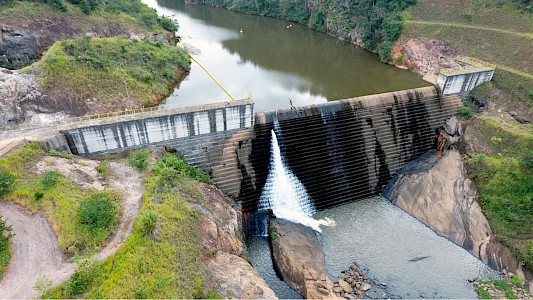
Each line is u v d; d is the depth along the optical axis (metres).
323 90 62.88
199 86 61.84
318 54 84.62
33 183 33.16
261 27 108.94
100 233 29.84
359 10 90.88
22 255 28.00
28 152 35.44
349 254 42.16
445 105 58.06
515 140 49.62
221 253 34.19
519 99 56.03
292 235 43.25
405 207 49.44
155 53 65.38
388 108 54.66
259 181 47.47
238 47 87.12
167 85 60.25
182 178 38.75
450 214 46.16
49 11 71.19
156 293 26.31
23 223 30.28
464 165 50.12
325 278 38.19
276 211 47.19
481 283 39.22
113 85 53.22
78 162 37.72
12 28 65.19
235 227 39.91
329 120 51.41
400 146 54.75
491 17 71.38
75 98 49.19
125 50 60.81
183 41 90.00
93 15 77.44
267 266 40.34
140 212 32.16
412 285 38.59
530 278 39.12
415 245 43.81
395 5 83.94
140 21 84.88
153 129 42.09
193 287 28.28
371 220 47.72
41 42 67.94
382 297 37.06
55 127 39.94
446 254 42.78
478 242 43.16
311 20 108.75
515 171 45.72
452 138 54.78
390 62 79.69
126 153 41.81
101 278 26.61
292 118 49.53
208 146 45.81
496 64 63.16
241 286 30.59
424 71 73.25
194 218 34.12
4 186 31.59
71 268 27.30
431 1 80.94
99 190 34.59
